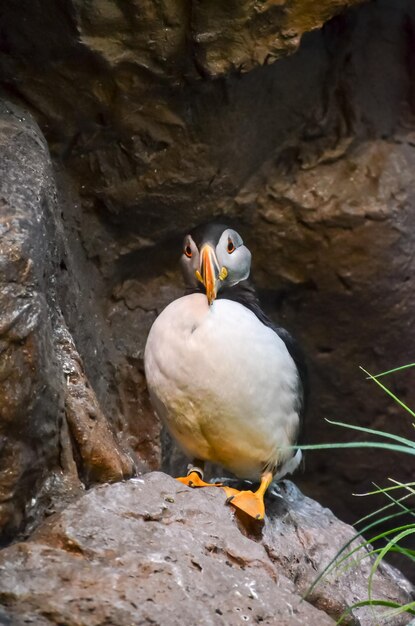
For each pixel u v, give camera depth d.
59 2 10.06
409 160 12.87
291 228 12.69
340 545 10.03
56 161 11.41
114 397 11.98
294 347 9.81
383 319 13.27
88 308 11.64
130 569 7.16
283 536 9.56
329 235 12.70
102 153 11.53
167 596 6.96
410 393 13.80
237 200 12.39
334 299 13.13
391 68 12.86
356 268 12.84
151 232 12.25
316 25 10.54
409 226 12.76
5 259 8.12
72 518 7.65
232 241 9.54
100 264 12.19
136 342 12.30
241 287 9.72
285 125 12.30
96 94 10.87
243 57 10.56
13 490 7.95
